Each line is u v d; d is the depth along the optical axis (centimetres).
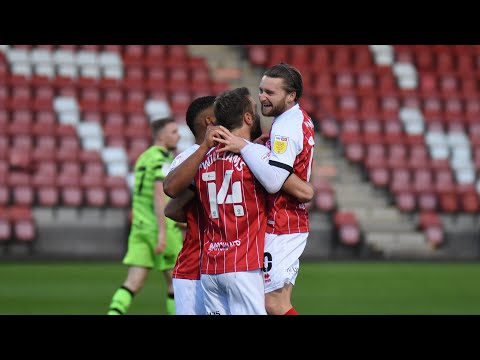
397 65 7888
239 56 7738
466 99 7681
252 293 1814
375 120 7325
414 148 7206
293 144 1866
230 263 1811
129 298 2858
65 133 6669
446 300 3991
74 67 7225
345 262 6134
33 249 5941
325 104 7400
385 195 6875
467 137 7375
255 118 1905
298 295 4128
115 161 6550
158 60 7500
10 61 7094
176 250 2916
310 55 7831
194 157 1823
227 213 1827
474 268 5753
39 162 6406
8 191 6153
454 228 6700
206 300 1895
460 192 6906
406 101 7575
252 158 1794
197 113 1981
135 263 2884
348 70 7719
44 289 4184
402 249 6456
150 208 2897
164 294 4147
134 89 7181
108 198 6275
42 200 6147
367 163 6988
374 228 6612
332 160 7025
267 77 1942
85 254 6006
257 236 1830
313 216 6475
